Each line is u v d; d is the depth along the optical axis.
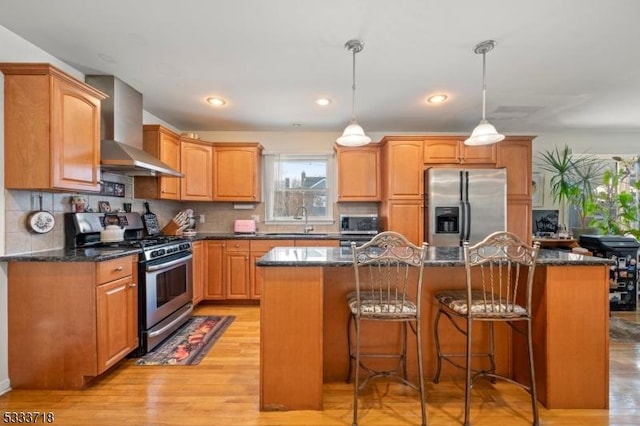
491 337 2.14
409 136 3.86
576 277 1.85
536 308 1.94
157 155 3.41
